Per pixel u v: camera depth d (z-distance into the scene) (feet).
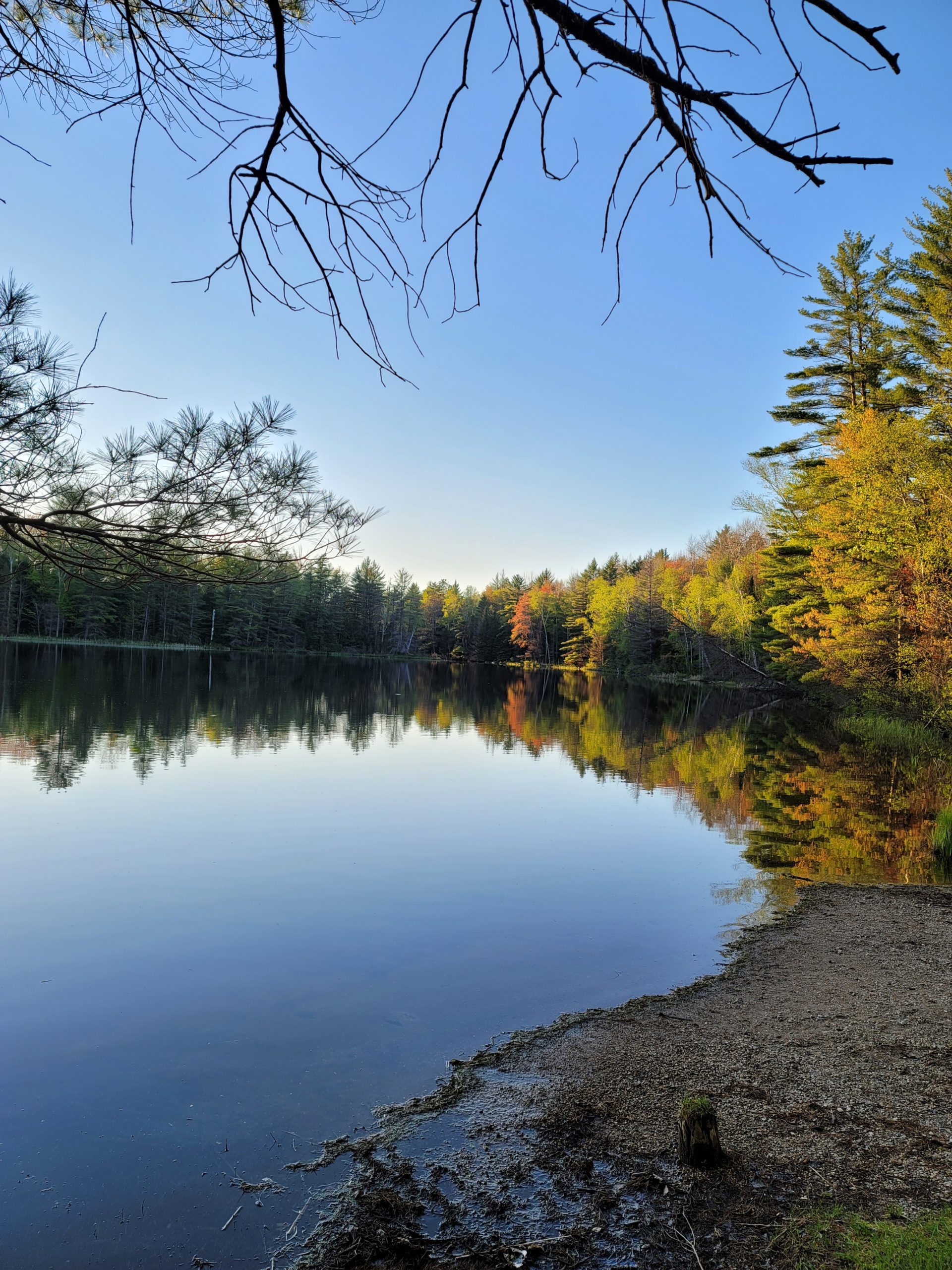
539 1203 12.20
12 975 20.62
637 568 341.00
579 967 22.18
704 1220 11.69
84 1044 17.06
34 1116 14.35
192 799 43.80
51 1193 12.33
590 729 92.48
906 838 39.09
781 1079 15.93
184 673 149.89
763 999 20.22
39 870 30.25
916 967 22.58
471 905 27.30
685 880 31.22
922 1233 10.59
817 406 115.14
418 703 121.90
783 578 130.21
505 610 371.35
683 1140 13.11
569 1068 16.48
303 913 25.89
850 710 100.07
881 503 82.17
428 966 21.88
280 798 45.11
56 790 45.06
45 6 7.79
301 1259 11.14
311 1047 17.12
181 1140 13.73
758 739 83.41
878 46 4.67
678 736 85.92
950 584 74.90
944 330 82.07
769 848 36.86
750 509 136.56
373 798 46.34
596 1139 13.85
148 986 20.07
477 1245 11.36
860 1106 14.74
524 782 54.19
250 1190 12.49
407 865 32.14
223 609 259.39
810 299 110.32
